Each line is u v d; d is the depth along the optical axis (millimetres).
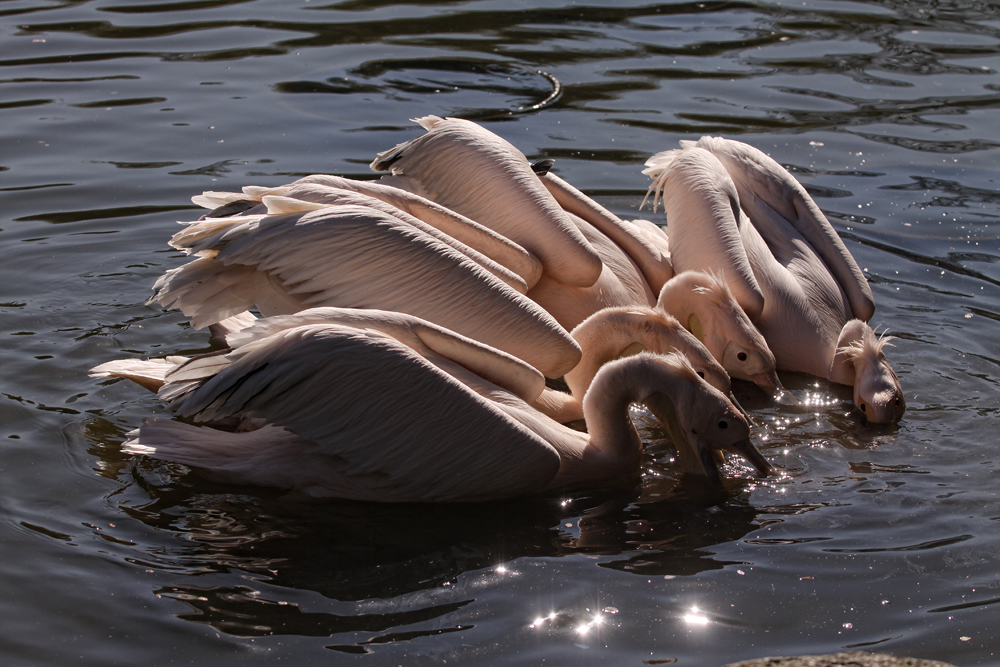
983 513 6223
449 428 6062
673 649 4957
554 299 8133
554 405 7387
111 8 17047
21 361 7652
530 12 17688
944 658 4918
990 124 13406
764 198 9016
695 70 15117
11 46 14984
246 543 5801
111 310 8539
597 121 13039
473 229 7562
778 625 5164
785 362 8328
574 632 5078
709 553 5836
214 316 7027
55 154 11539
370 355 5938
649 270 8602
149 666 4785
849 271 8711
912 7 18609
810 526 6129
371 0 18078
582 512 6312
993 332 8672
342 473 6102
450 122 8297
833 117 13547
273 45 15445
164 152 11664
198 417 6098
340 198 7262
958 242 10383
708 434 6734
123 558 5590
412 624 5117
